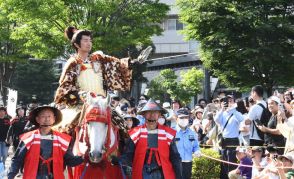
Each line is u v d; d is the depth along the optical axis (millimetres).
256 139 17719
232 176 16875
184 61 62719
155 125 12281
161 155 12047
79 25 34000
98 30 33438
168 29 79188
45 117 11500
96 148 11203
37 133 11500
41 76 70188
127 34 35625
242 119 19562
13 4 32938
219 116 19594
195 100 53812
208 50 34906
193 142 17484
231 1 34156
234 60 34219
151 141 12117
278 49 32906
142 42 36062
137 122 15664
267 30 32906
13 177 11289
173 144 12258
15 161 11391
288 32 33375
